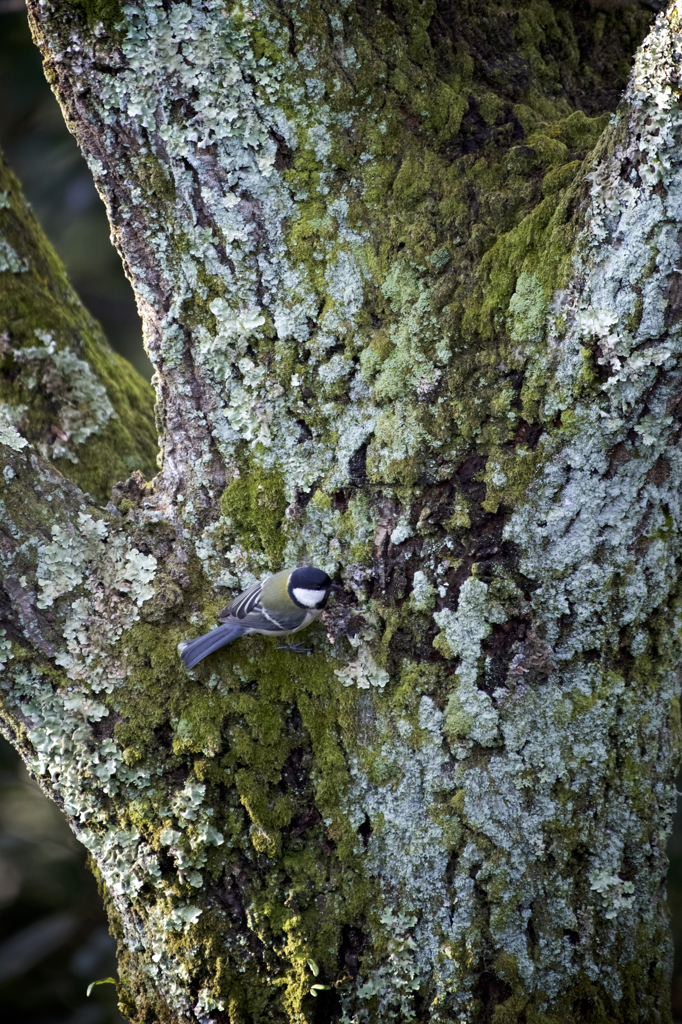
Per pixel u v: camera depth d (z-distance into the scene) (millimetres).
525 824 8258
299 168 8258
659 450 8227
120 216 8281
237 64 8242
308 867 8242
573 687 8258
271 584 8250
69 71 8250
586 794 8266
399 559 8258
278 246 8266
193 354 8289
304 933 8234
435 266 8258
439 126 8273
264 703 8273
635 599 8250
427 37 8297
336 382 8266
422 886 8242
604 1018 8258
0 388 8406
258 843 8242
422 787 8250
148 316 8305
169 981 8250
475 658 8250
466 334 8250
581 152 8273
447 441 8250
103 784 8250
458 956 8234
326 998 8234
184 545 8297
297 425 8281
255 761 8258
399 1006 8227
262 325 8273
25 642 8258
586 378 8219
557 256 8227
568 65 8352
